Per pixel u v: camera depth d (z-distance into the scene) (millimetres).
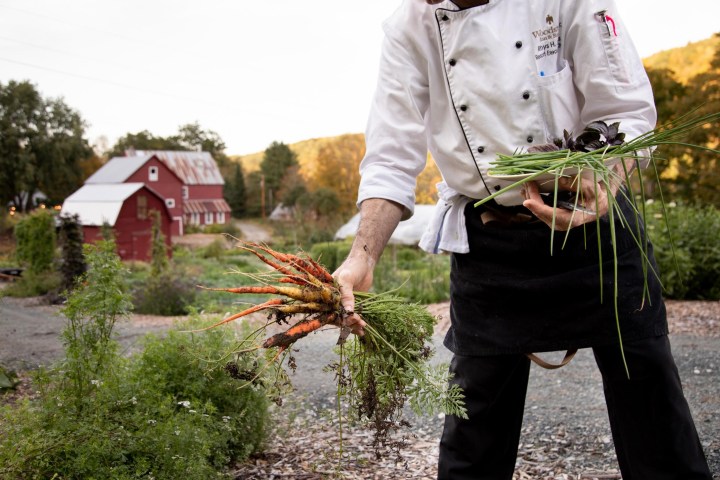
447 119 1833
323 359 6055
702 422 3549
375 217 1765
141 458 2336
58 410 2438
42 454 2193
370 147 1872
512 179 1574
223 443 2750
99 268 2768
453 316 1919
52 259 16109
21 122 62188
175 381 2932
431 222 2000
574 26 1686
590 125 1578
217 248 31328
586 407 4082
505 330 1779
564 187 1544
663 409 1717
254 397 3053
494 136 1714
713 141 25797
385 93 1882
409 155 1845
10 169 61531
